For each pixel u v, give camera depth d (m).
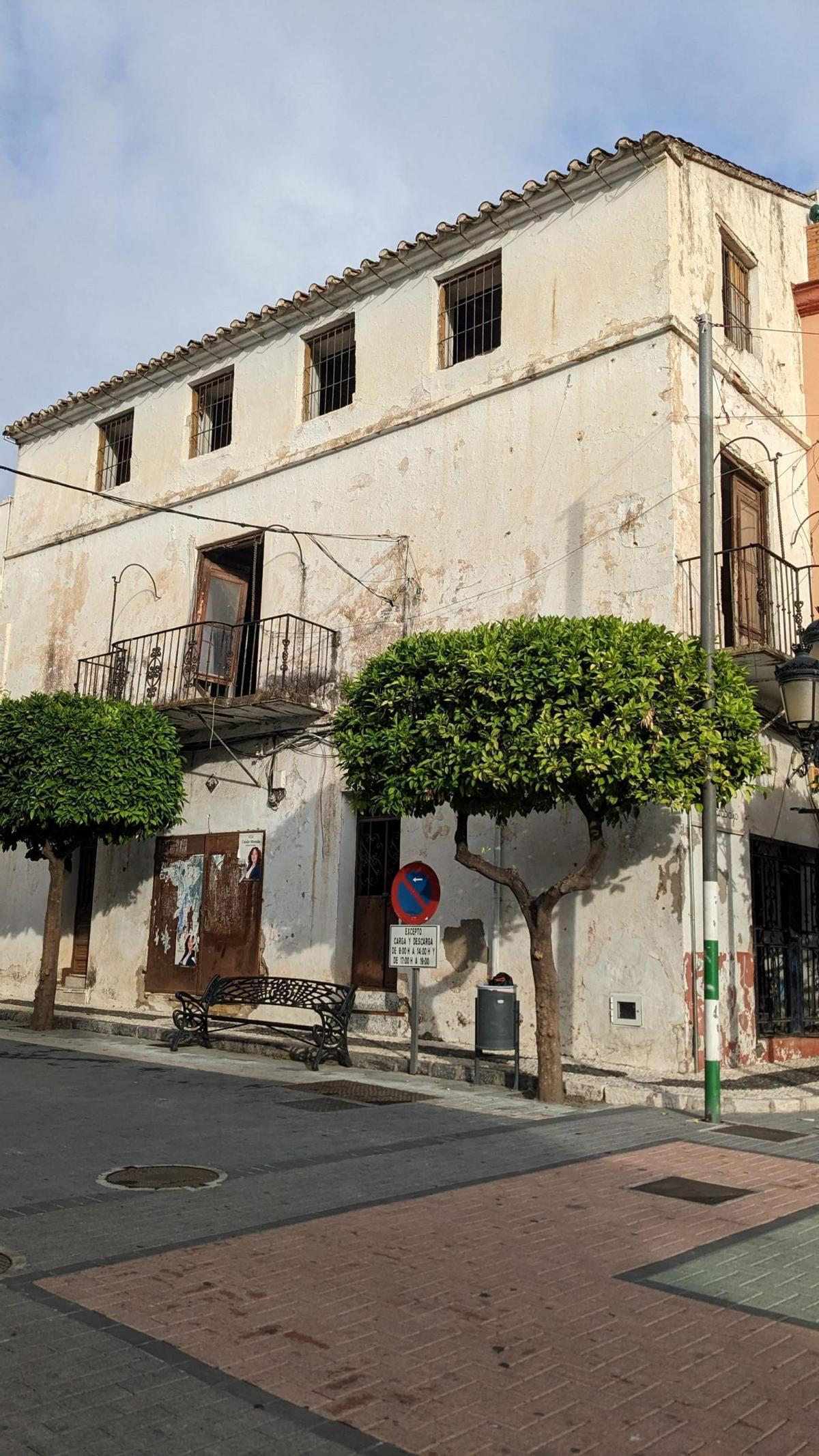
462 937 12.95
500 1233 5.54
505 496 13.60
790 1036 12.77
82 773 13.66
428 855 13.45
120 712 14.43
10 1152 7.19
